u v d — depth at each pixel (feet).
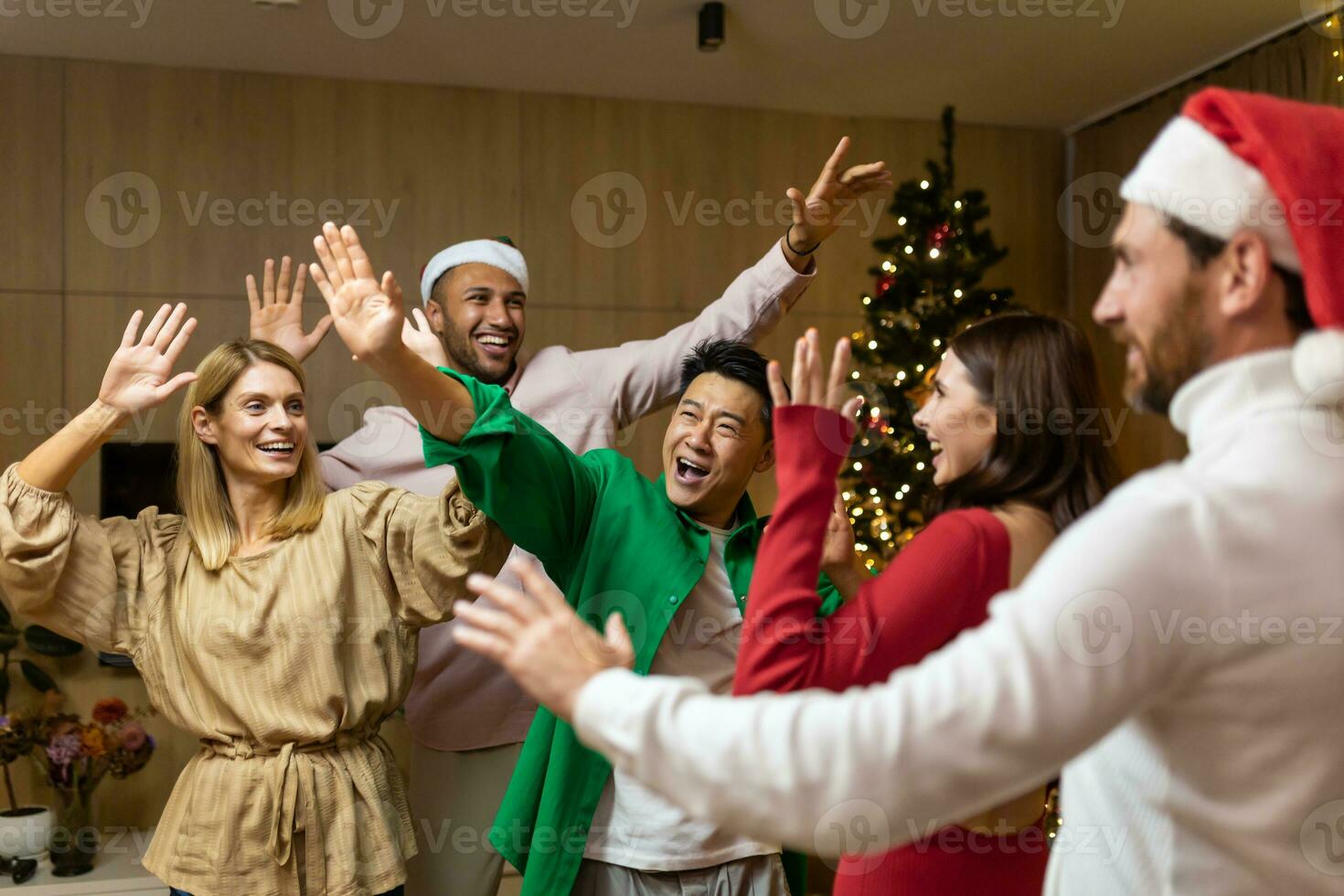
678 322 14.17
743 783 2.17
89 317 12.30
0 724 9.98
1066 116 15.26
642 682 2.35
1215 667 2.21
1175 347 2.45
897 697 2.15
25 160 12.19
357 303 4.66
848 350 3.37
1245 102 2.35
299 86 13.03
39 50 12.13
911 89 14.05
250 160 12.82
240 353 6.58
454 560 6.21
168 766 12.00
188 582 6.49
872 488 12.61
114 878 9.77
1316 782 2.23
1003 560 3.35
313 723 6.28
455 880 7.78
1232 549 2.18
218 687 6.24
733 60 12.97
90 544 6.46
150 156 12.52
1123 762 2.50
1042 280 15.72
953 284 12.96
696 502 5.71
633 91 13.87
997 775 2.10
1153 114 14.16
